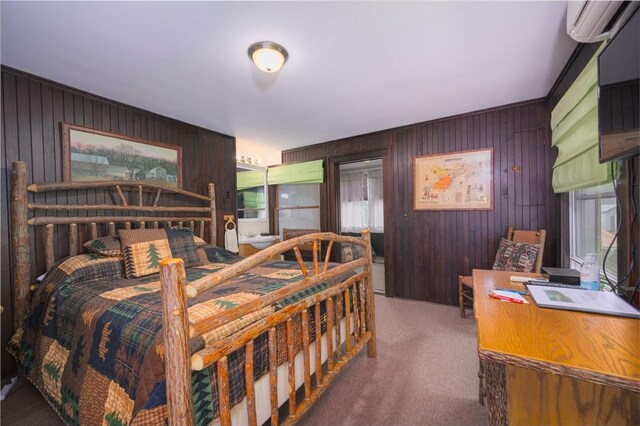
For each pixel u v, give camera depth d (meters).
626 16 1.17
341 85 2.33
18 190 1.89
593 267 1.31
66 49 1.76
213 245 3.00
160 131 2.93
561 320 0.96
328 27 1.60
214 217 3.31
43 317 1.64
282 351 1.32
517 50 1.86
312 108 2.83
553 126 2.39
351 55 1.89
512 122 2.85
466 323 2.73
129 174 2.62
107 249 2.08
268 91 2.42
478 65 2.05
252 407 1.06
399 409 1.56
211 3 1.39
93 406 1.06
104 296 1.48
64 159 2.20
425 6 1.45
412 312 3.04
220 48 1.78
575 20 1.32
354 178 6.38
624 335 0.84
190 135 3.24
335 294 1.66
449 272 3.24
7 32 1.59
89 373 1.15
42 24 1.52
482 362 1.56
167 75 2.12
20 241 1.89
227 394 0.97
